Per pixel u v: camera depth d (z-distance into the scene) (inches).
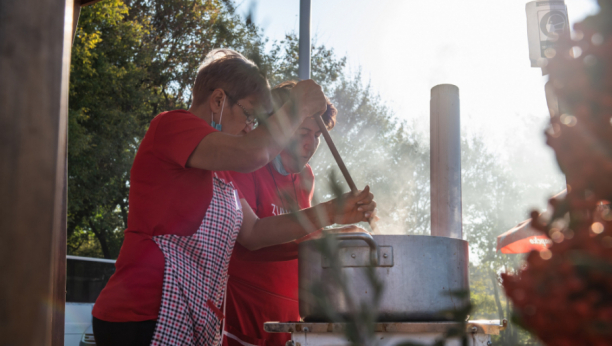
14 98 29.5
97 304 52.4
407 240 48.2
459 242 51.5
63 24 32.4
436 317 47.8
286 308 72.6
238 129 58.4
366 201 55.1
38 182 30.0
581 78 12.7
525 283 12.9
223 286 57.3
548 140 13.3
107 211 534.9
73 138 425.4
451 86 70.3
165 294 50.3
